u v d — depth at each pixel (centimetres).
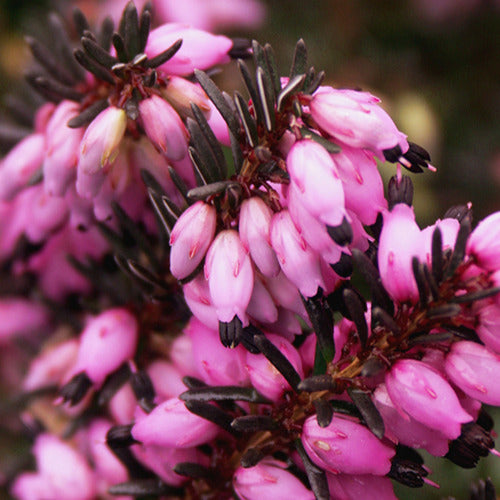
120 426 16
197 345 15
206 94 15
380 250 15
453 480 20
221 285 15
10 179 17
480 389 14
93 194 16
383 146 14
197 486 16
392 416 15
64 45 17
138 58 15
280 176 15
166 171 16
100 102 16
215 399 15
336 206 14
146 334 17
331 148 14
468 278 14
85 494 18
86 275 17
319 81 15
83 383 16
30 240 18
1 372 20
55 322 19
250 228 15
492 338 14
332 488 15
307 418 15
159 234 16
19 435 19
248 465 15
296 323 15
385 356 15
